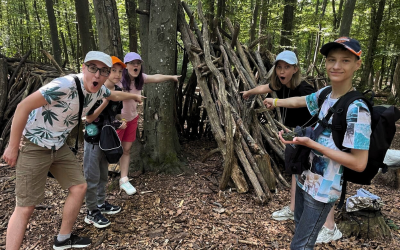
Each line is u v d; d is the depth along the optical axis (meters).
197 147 4.71
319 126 1.50
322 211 1.52
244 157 3.17
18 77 5.36
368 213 2.54
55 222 2.55
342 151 1.37
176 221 2.59
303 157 1.54
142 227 2.51
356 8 10.80
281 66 2.58
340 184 1.47
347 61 1.34
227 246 2.27
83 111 2.04
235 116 3.42
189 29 4.14
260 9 10.41
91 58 1.79
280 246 2.28
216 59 3.92
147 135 3.71
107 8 3.60
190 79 4.78
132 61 2.80
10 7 14.35
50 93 1.71
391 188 3.56
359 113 1.29
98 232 2.43
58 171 2.06
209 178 3.44
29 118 1.84
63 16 13.45
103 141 2.30
